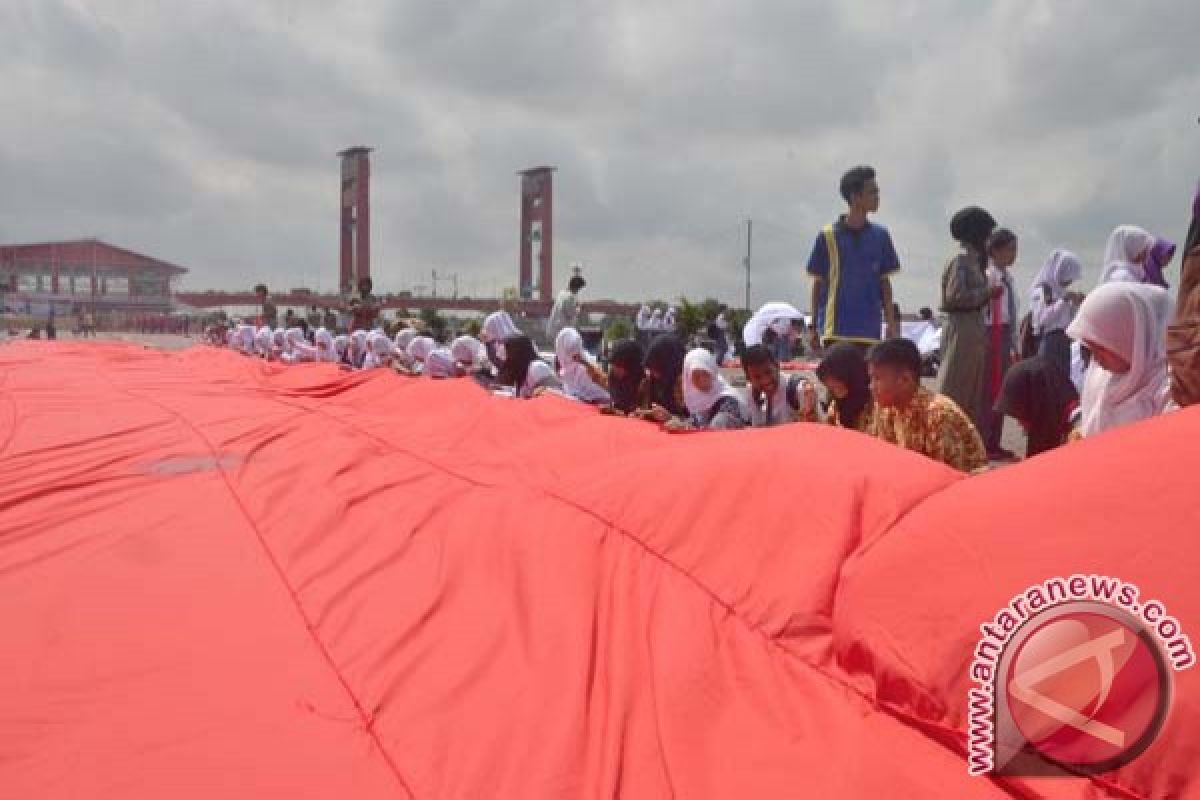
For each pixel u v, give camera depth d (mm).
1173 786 1790
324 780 2182
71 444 7512
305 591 3588
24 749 2326
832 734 2236
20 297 108562
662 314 32531
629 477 3861
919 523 2492
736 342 34406
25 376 15109
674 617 2902
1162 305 3555
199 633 3141
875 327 6938
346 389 11281
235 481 5859
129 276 125000
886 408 4840
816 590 2721
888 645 2324
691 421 6570
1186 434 2162
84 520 4867
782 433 3631
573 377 9234
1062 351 7645
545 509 4031
